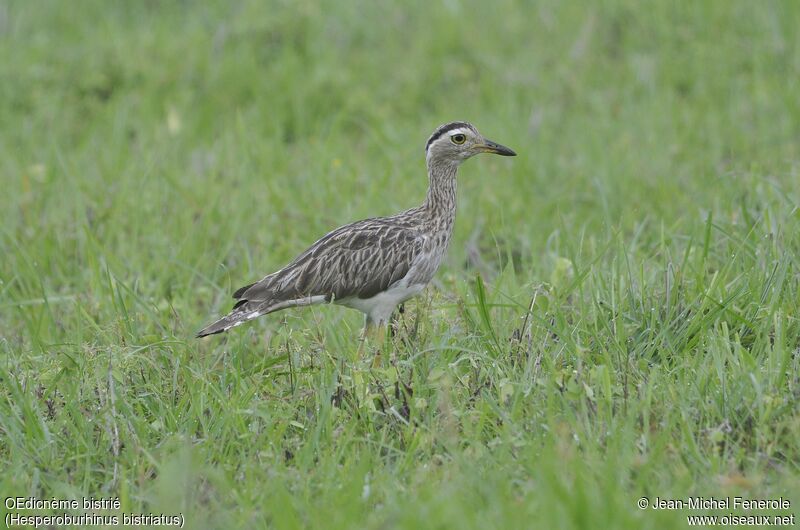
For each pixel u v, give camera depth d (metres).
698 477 9.38
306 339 11.94
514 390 10.59
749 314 11.69
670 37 21.45
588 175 17.12
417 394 10.77
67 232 15.72
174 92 20.94
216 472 9.61
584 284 12.84
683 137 18.23
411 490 9.25
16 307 13.95
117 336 12.27
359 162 18.19
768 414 9.93
